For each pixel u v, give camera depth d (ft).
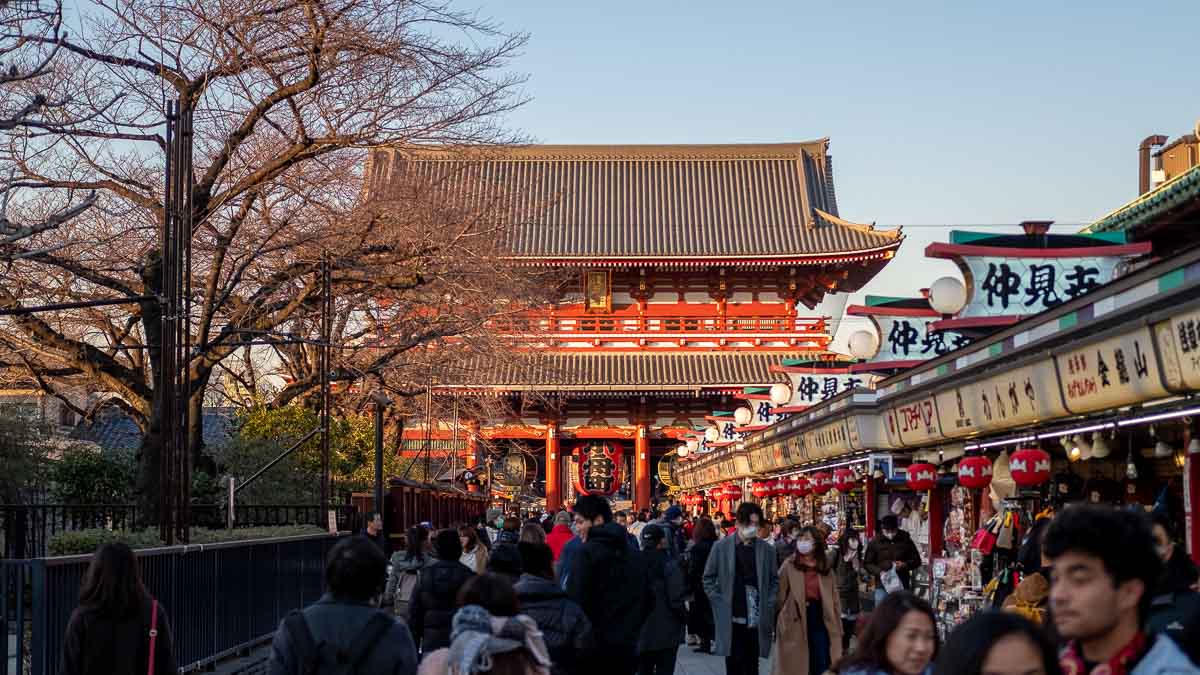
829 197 275.80
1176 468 64.54
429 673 26.53
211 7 90.38
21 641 43.45
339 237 103.24
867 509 103.30
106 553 31.30
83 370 92.17
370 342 123.85
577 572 41.96
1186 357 39.22
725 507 185.68
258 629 73.10
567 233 260.62
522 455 277.85
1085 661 17.11
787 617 51.72
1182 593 22.21
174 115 68.23
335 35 90.68
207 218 94.63
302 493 115.24
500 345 139.74
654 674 55.47
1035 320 51.31
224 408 165.37
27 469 91.30
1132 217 77.05
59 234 91.81
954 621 65.46
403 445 238.07
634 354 251.39
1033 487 64.44
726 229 263.90
